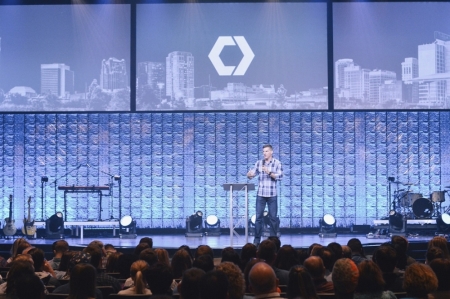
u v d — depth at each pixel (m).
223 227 14.66
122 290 5.06
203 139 14.82
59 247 6.96
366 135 14.83
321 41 13.36
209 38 13.40
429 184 14.77
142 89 13.41
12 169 14.67
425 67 13.38
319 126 14.84
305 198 14.77
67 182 14.65
